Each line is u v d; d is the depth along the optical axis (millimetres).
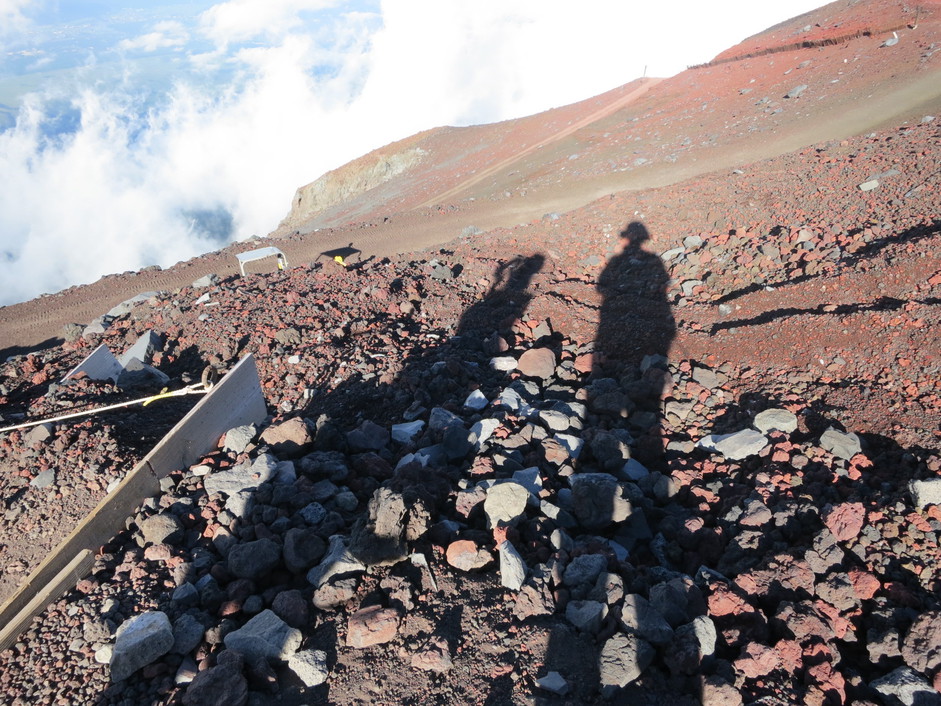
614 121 39375
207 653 5566
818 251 14289
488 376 12258
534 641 5551
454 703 5113
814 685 5168
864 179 16844
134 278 22172
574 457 8844
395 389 11289
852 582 6227
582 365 12445
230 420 9609
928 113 22719
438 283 17234
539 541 6863
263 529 6797
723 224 17719
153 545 6621
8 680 5430
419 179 44406
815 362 10633
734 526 7398
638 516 7539
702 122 32125
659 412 10641
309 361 12633
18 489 8469
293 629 5586
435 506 7273
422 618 5809
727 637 5688
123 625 5605
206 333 14328
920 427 8734
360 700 5180
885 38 31625
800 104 28766
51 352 15594
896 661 5547
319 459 8227
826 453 8477
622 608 5594
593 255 18781
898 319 10383
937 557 6520
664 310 14156
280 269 21406
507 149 42969
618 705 5047
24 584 6066
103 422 9539
